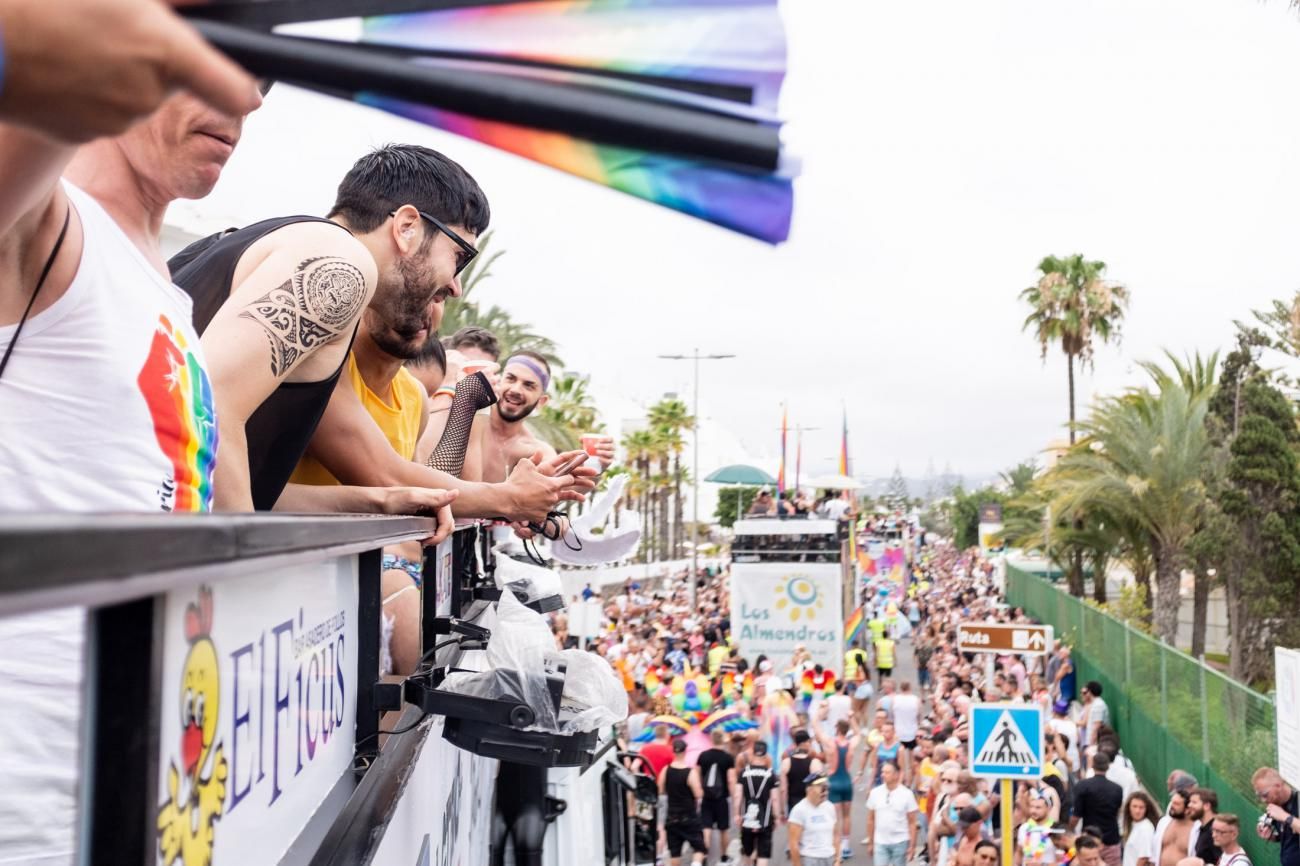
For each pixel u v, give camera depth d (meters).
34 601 0.49
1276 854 12.44
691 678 20.27
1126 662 22.83
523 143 0.61
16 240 1.29
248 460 2.24
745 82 0.60
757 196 0.61
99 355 1.40
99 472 1.39
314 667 1.61
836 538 27.17
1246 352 35.34
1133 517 33.56
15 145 1.02
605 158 0.60
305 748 1.53
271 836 1.31
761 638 26.97
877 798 15.41
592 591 27.09
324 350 2.27
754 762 15.80
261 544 0.97
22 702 1.26
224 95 0.55
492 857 5.05
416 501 2.64
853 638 37.50
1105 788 13.97
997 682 19.03
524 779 5.14
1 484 1.33
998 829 14.88
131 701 0.80
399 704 2.08
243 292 2.09
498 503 2.98
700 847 15.33
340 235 2.25
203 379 1.71
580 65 0.61
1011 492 103.00
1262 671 31.80
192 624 0.97
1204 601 33.91
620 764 7.06
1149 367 33.47
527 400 5.11
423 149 2.80
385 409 3.16
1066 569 46.25
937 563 112.12
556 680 2.56
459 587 3.75
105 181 1.66
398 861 1.94
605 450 4.28
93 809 0.78
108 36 0.51
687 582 57.88
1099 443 35.72
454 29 0.60
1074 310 56.12
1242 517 31.73
